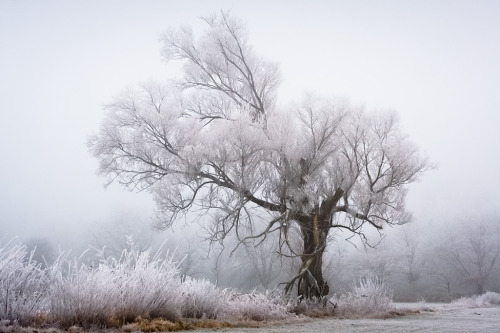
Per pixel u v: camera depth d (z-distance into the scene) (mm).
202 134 13945
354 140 14477
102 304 6141
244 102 16750
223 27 17297
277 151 13828
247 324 8266
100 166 14547
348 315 12672
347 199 15227
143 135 14016
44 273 6121
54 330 5273
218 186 14391
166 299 7320
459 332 7004
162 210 14234
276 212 16188
